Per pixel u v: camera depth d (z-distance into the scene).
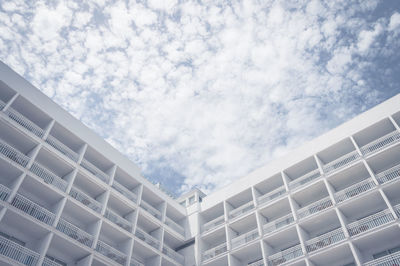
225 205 38.56
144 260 33.66
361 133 32.34
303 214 32.47
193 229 38.75
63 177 30.08
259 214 34.81
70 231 27.48
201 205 41.09
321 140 34.72
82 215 29.12
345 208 29.27
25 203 25.39
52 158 28.86
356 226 27.58
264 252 31.16
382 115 31.39
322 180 31.80
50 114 29.98
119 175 35.41
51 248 26.28
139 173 37.19
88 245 27.50
